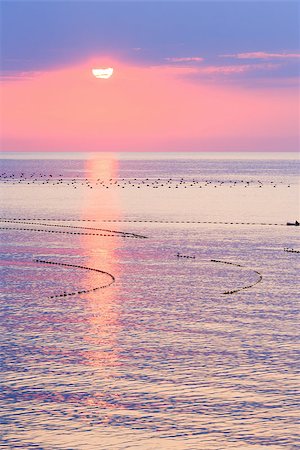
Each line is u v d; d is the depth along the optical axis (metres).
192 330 116.75
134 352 105.00
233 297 141.00
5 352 104.69
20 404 85.62
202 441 76.94
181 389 90.25
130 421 81.38
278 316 125.88
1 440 76.81
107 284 154.12
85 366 98.69
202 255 189.62
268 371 96.75
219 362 100.44
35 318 124.62
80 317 125.44
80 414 83.00
